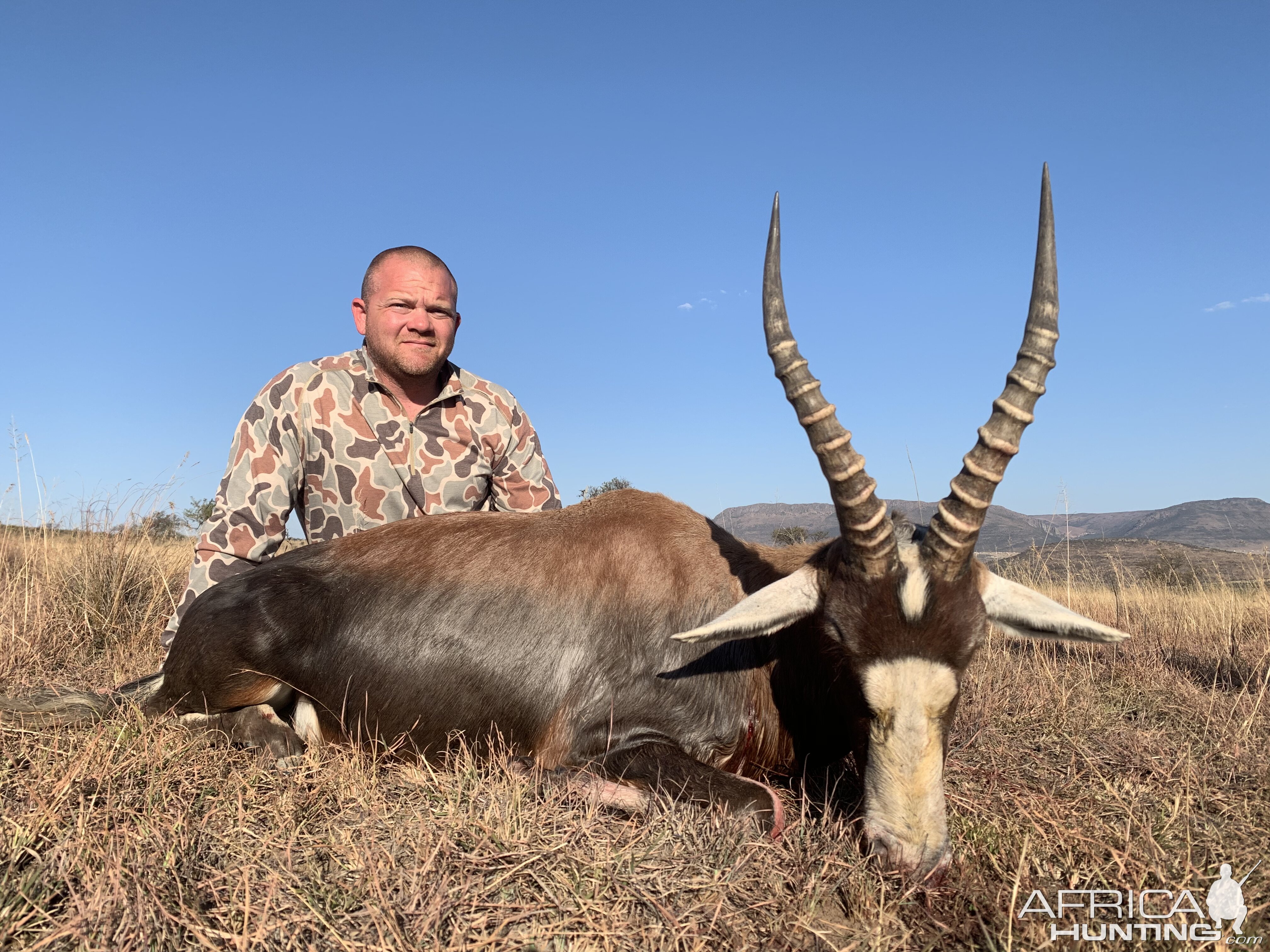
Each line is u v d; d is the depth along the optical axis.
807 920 2.82
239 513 5.28
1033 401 3.23
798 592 3.69
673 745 4.07
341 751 4.28
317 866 3.02
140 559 8.16
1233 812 3.93
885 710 3.27
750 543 4.67
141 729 4.11
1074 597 10.25
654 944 2.64
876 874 3.09
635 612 4.23
